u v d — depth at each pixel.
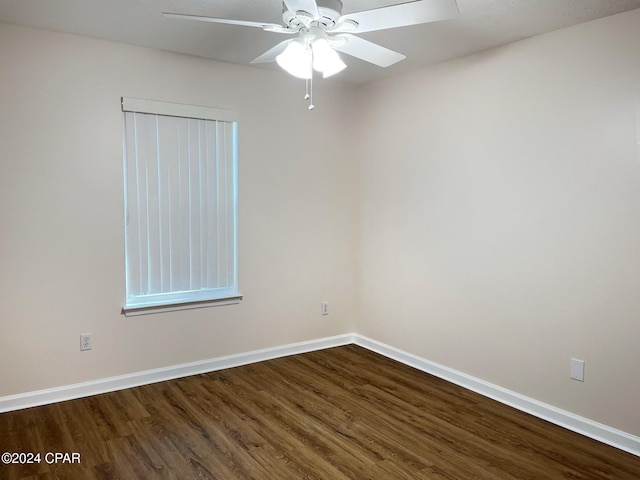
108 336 3.41
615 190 2.69
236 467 2.48
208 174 3.75
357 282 4.59
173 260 3.64
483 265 3.42
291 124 4.12
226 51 3.48
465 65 3.46
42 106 3.08
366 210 4.43
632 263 2.64
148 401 3.26
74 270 3.25
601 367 2.79
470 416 3.10
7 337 3.06
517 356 3.23
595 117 2.76
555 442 2.78
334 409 3.18
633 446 2.66
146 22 2.90
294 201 4.19
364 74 4.00
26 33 3.00
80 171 3.23
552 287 3.01
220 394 3.40
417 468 2.50
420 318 3.94
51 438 2.74
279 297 4.18
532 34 3.00
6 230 3.02
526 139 3.11
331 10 2.09
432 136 3.75
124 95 3.34
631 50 2.60
